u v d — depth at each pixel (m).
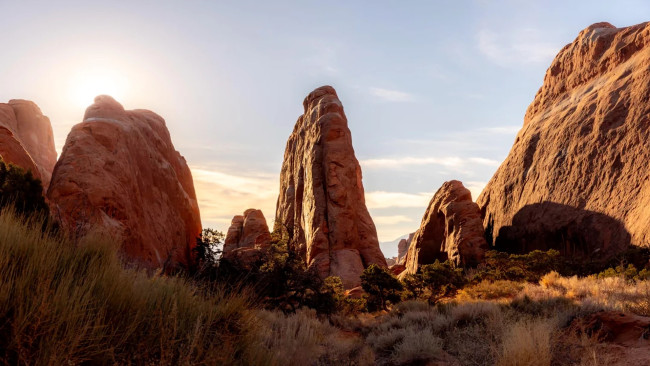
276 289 21.92
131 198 57.47
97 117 67.44
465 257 61.12
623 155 56.16
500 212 77.38
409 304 16.41
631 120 58.16
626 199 51.47
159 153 78.88
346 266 68.50
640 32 67.69
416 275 30.19
